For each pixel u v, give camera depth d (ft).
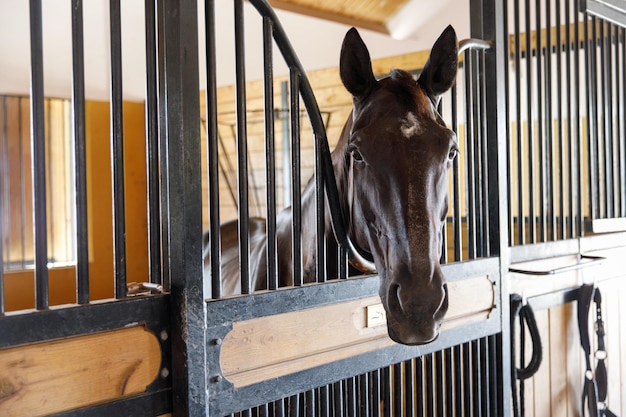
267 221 3.84
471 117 5.55
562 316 7.03
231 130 15.55
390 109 3.63
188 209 3.25
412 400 4.93
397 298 3.34
